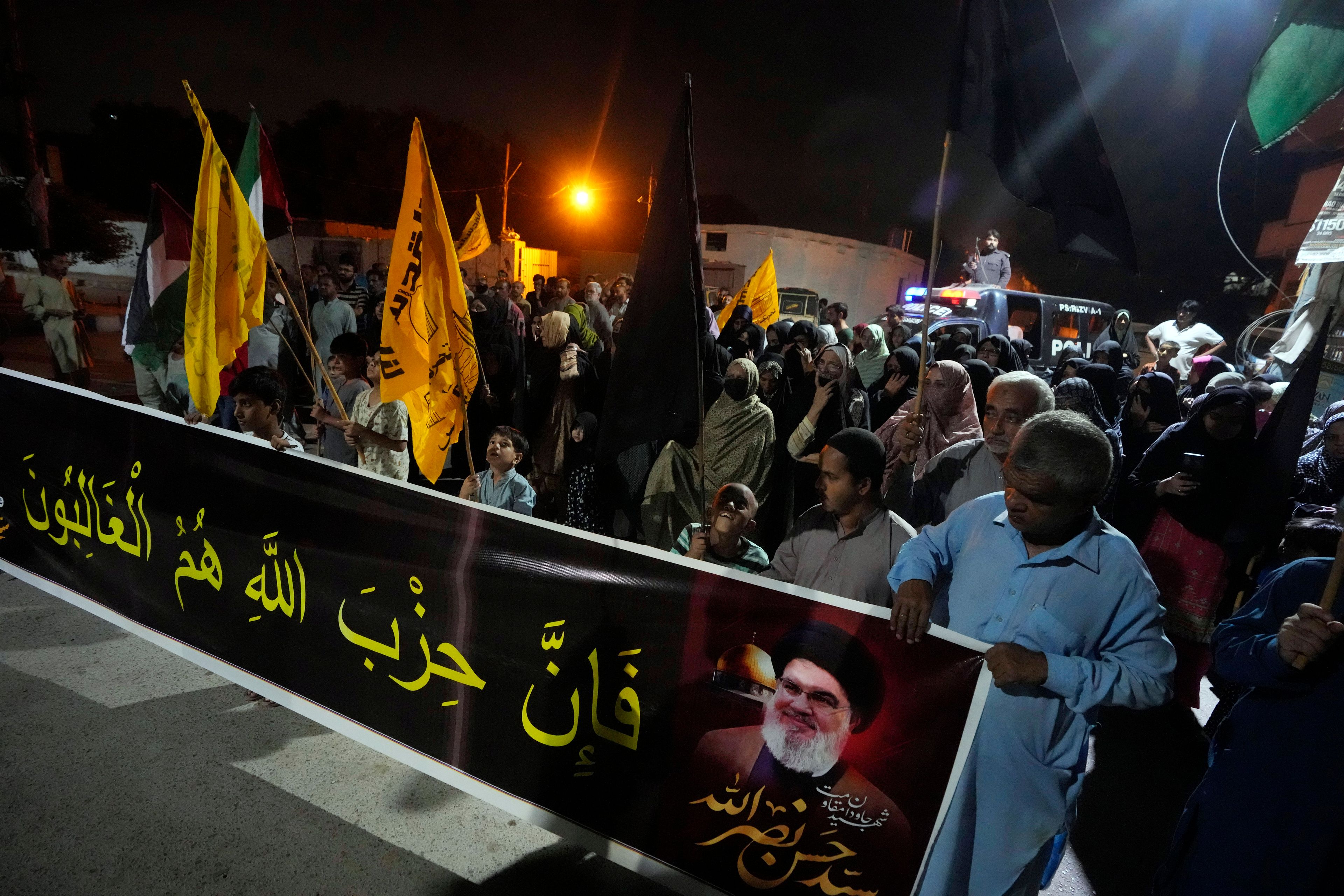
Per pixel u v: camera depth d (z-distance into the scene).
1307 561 1.90
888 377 5.42
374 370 4.64
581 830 2.41
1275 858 1.80
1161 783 3.34
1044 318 11.27
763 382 5.15
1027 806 1.89
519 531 2.42
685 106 2.18
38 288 7.40
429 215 3.09
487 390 5.66
